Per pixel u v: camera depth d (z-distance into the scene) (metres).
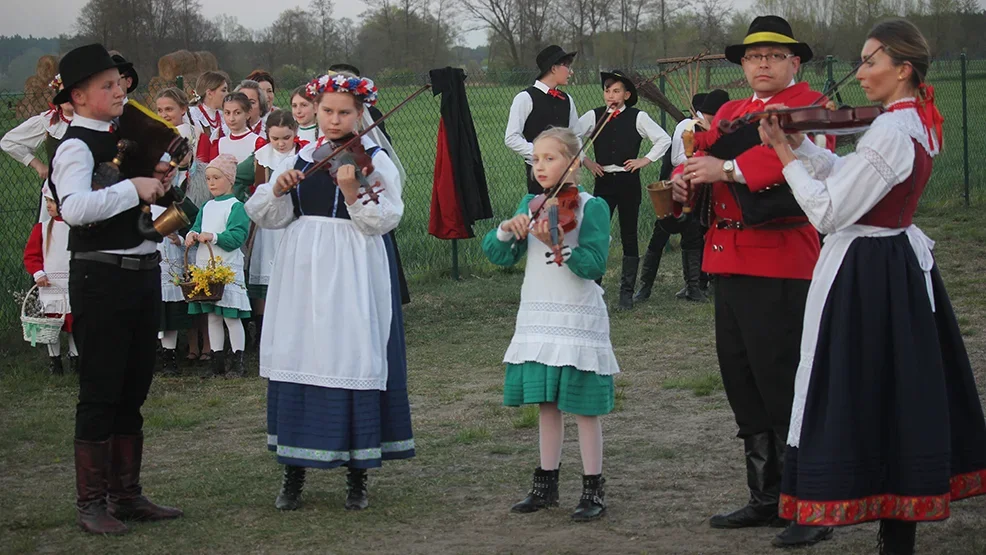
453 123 9.41
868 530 4.20
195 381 7.42
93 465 4.40
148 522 4.55
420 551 4.09
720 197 4.14
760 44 4.07
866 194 3.50
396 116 17.16
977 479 3.69
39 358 8.05
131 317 4.36
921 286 3.58
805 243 4.07
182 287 7.18
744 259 4.07
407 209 14.01
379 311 4.66
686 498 4.69
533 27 38.94
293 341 4.57
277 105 12.30
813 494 3.53
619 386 6.88
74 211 4.11
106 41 30.53
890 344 3.56
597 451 4.45
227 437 6.03
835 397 3.53
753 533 4.19
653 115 13.41
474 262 11.57
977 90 18.25
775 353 4.07
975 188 15.52
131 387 4.50
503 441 5.75
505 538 4.22
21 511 4.73
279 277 4.66
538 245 4.48
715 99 8.19
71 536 4.37
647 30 39.12
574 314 4.40
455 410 6.44
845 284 3.58
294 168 4.70
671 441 5.62
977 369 6.79
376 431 4.59
